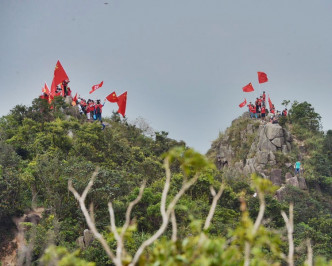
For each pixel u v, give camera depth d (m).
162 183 175.88
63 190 149.62
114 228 30.38
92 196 148.12
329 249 159.00
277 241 30.66
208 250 29.78
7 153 169.25
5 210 141.38
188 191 174.62
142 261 30.88
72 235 136.62
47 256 31.98
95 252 124.19
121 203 147.50
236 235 30.72
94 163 183.50
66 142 189.38
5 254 134.38
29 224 131.75
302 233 170.62
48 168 154.38
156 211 143.75
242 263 31.41
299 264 144.00
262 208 30.42
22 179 150.62
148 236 130.75
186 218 145.25
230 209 172.50
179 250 30.69
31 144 185.50
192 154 31.39
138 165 195.62
